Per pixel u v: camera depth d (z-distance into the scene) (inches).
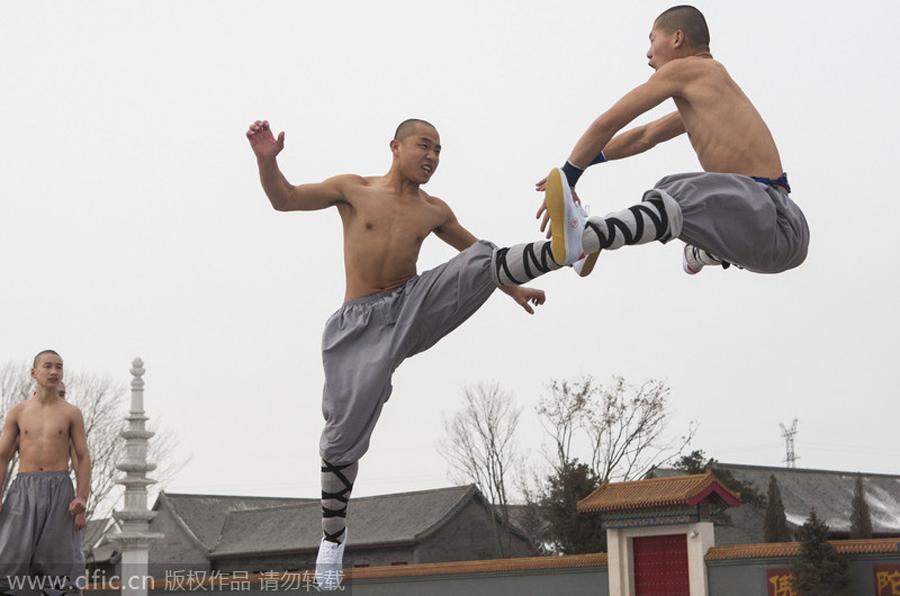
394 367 198.2
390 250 197.9
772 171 178.9
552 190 157.8
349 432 195.3
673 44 189.0
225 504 1723.7
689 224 169.3
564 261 160.1
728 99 180.5
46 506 280.4
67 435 289.3
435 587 921.5
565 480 1077.8
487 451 1311.5
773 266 181.5
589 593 838.5
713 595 772.0
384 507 1481.3
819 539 751.1
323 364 198.2
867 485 1499.8
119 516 740.0
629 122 178.1
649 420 1167.6
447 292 191.9
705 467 1205.7
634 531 810.2
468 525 1396.4
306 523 1561.3
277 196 191.8
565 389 1187.3
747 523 1254.3
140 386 766.5
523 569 877.2
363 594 967.6
